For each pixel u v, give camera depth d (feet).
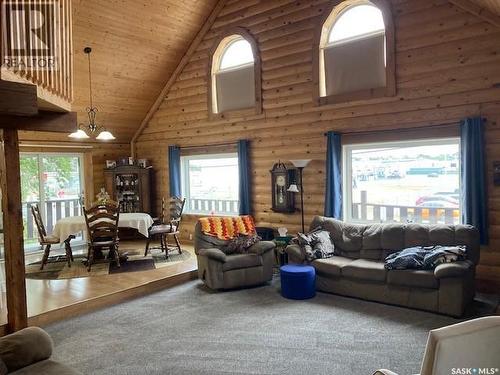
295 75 20.22
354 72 18.38
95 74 22.35
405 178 17.72
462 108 15.47
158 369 10.00
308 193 20.08
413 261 13.60
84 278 17.25
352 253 16.47
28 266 19.61
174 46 23.70
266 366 10.01
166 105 26.32
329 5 18.72
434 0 15.88
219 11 23.00
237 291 16.44
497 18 14.49
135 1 19.86
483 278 15.19
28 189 23.97
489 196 15.06
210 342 11.49
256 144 22.02
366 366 9.89
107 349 11.19
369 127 17.89
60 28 11.73
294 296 15.11
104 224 18.65
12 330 11.76
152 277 17.25
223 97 23.49
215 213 25.11
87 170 26.20
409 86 16.66
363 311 13.62
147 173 26.78
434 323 12.39
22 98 8.73
